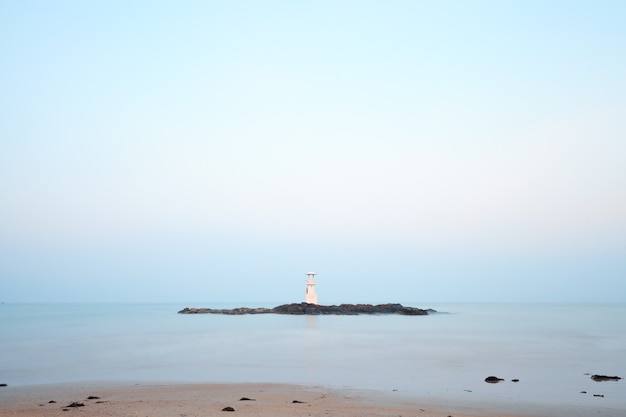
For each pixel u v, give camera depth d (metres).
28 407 23.73
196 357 46.56
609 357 45.94
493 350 52.16
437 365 41.03
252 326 93.25
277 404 24.58
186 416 21.59
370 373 36.72
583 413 23.61
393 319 122.12
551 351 51.03
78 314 158.88
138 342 60.72
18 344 57.56
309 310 142.62
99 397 26.72
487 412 23.58
